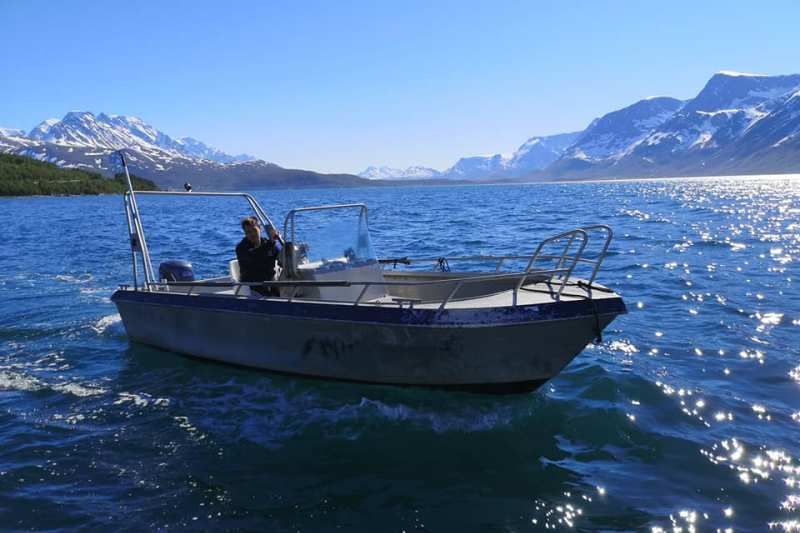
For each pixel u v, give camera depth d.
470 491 5.32
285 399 7.48
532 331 6.71
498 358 6.91
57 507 5.16
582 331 6.78
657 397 7.23
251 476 5.66
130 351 9.62
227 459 6.01
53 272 18.06
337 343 7.41
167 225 40.91
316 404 7.29
